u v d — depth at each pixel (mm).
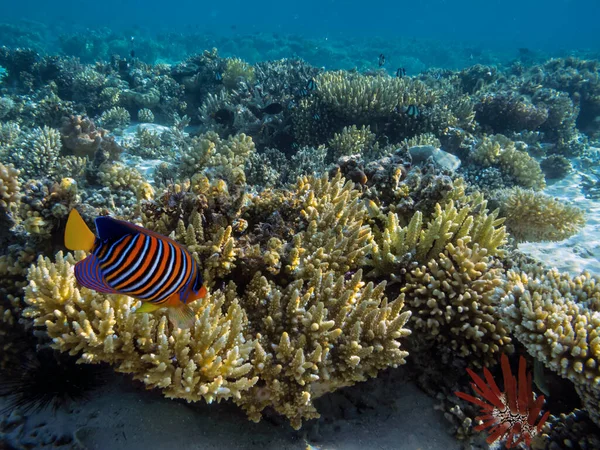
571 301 3361
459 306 3414
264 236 3766
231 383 2514
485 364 3373
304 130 10742
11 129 10531
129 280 1365
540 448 2988
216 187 3904
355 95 10617
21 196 4379
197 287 1523
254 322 3104
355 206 4156
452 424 3230
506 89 16109
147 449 2533
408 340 3613
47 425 2695
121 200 6039
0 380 3074
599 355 2809
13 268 3842
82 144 8750
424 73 20344
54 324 2549
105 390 2982
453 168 8164
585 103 16750
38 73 16484
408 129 11078
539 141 13734
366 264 3869
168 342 2639
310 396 2910
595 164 12742
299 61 17328
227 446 2707
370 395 3434
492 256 4277
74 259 3070
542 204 6375
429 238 3895
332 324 2828
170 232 3705
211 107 13125
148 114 14586
